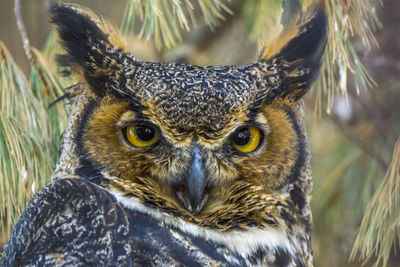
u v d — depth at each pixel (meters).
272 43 3.35
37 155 3.38
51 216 3.28
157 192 3.31
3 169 3.36
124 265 3.27
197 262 3.29
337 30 3.38
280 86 3.32
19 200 3.36
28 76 3.50
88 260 3.27
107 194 3.29
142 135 3.31
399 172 3.41
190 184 3.31
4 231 3.38
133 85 3.30
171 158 3.31
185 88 3.30
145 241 3.29
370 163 3.49
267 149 3.33
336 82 3.46
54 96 3.40
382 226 3.40
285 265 3.32
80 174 3.31
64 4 3.34
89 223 3.28
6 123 3.37
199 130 3.31
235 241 3.31
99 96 3.31
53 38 3.42
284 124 3.33
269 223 3.33
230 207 3.33
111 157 3.31
